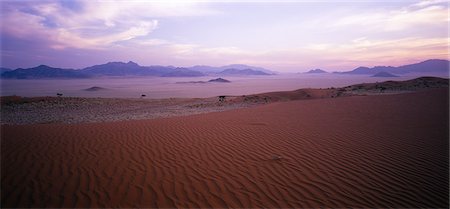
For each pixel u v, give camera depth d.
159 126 13.30
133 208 5.16
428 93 29.44
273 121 14.84
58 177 6.52
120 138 10.50
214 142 9.95
